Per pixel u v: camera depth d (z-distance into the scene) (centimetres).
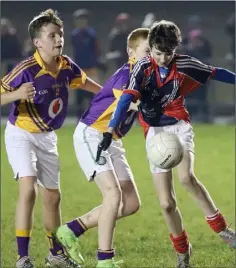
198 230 1906
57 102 1516
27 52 4241
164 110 1460
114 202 1418
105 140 1382
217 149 3397
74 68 1545
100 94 1470
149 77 1409
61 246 1552
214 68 1462
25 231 1466
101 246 1423
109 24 5281
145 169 2866
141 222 1997
